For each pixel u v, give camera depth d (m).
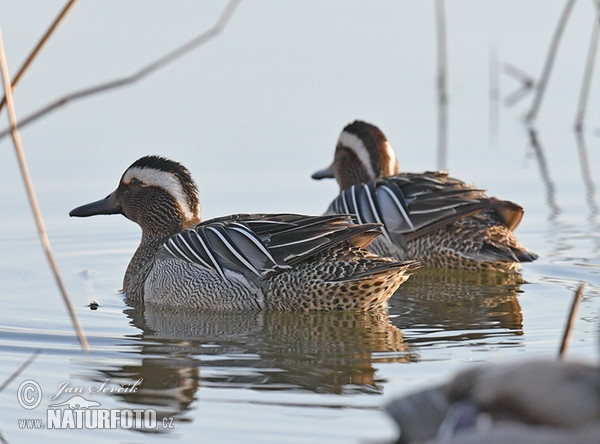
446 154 22.05
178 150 21.66
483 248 16.69
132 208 16.50
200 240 14.96
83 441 9.85
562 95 25.31
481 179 20.81
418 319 13.94
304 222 14.61
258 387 11.17
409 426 6.97
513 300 14.81
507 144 22.75
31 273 16.36
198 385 11.23
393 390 10.99
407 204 17.17
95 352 12.45
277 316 14.32
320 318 14.15
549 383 6.75
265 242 14.58
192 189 16.52
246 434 9.87
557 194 20.09
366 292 14.32
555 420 6.64
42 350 12.48
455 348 12.50
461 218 16.66
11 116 8.18
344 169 20.03
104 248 17.95
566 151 22.39
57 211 19.28
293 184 20.52
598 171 21.23
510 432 6.60
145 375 11.59
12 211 19.20
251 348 12.67
